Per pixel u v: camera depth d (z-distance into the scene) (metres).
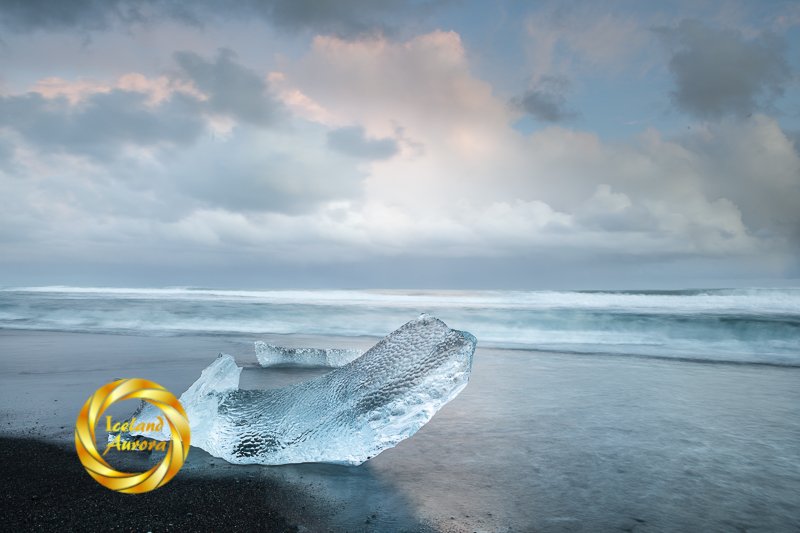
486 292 28.27
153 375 5.57
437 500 2.45
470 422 3.88
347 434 2.72
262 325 12.50
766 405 4.48
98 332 10.85
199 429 3.10
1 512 2.27
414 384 2.68
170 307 15.78
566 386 5.32
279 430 2.94
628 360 7.30
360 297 25.88
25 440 3.30
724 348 8.73
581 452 3.18
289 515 2.27
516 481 2.69
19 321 13.24
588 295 21.67
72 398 4.47
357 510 2.33
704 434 3.58
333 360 6.59
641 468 2.90
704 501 2.45
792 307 15.05
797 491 2.58
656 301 18.27
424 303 19.19
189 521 2.21
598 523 2.21
